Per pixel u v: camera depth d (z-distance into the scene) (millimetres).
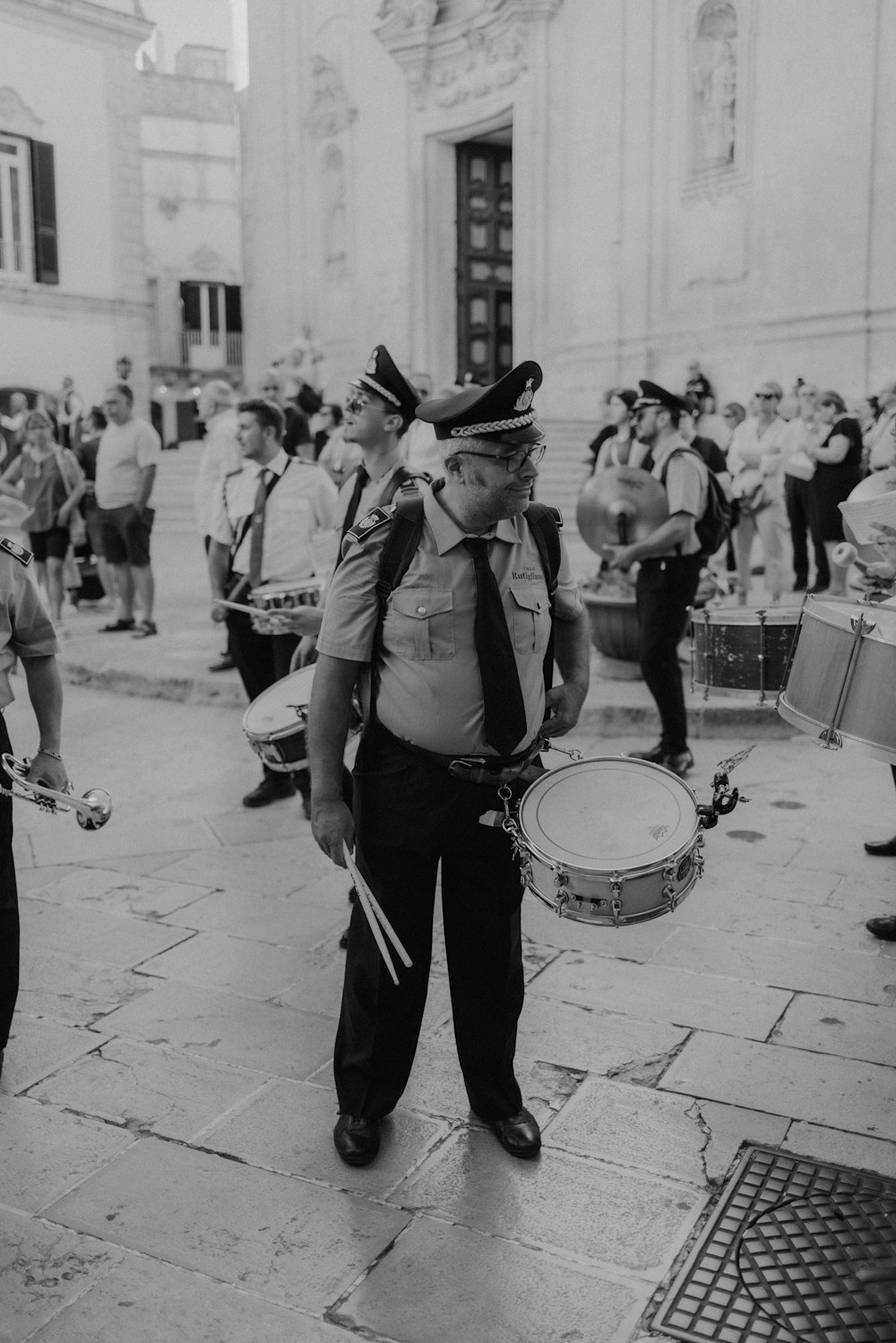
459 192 21562
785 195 15773
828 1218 2619
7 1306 2396
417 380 12617
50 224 24219
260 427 5293
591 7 18172
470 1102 2957
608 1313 2369
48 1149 2920
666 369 17734
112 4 24531
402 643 2639
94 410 11586
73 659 8547
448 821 2703
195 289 35625
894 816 5223
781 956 3898
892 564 3957
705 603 7387
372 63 21703
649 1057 3303
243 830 5305
